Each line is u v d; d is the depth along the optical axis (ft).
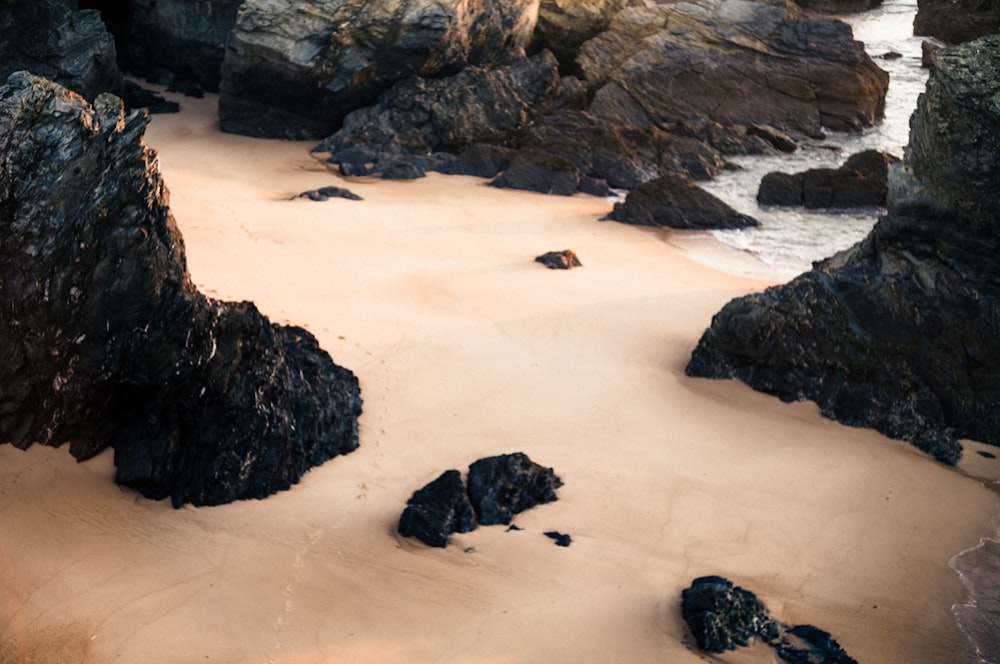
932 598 44.93
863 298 62.64
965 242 60.85
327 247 88.48
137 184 46.68
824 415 61.46
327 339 65.16
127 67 152.25
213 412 48.01
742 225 106.73
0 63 123.75
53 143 45.19
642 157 125.70
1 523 41.86
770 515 50.03
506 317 73.00
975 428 59.62
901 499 53.06
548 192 117.29
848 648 40.83
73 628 37.70
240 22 129.49
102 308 46.26
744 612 40.75
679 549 46.24
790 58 148.97
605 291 81.10
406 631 39.40
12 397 44.73
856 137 141.90
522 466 49.19
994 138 59.31
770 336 63.41
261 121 133.69
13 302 44.47
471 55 141.28
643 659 38.50
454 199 112.06
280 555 43.62
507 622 40.11
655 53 147.84
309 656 37.68
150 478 46.19
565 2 152.87
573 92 141.28
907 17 212.84
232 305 49.37
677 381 64.85
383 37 131.95
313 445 51.24
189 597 40.37
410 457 52.75
